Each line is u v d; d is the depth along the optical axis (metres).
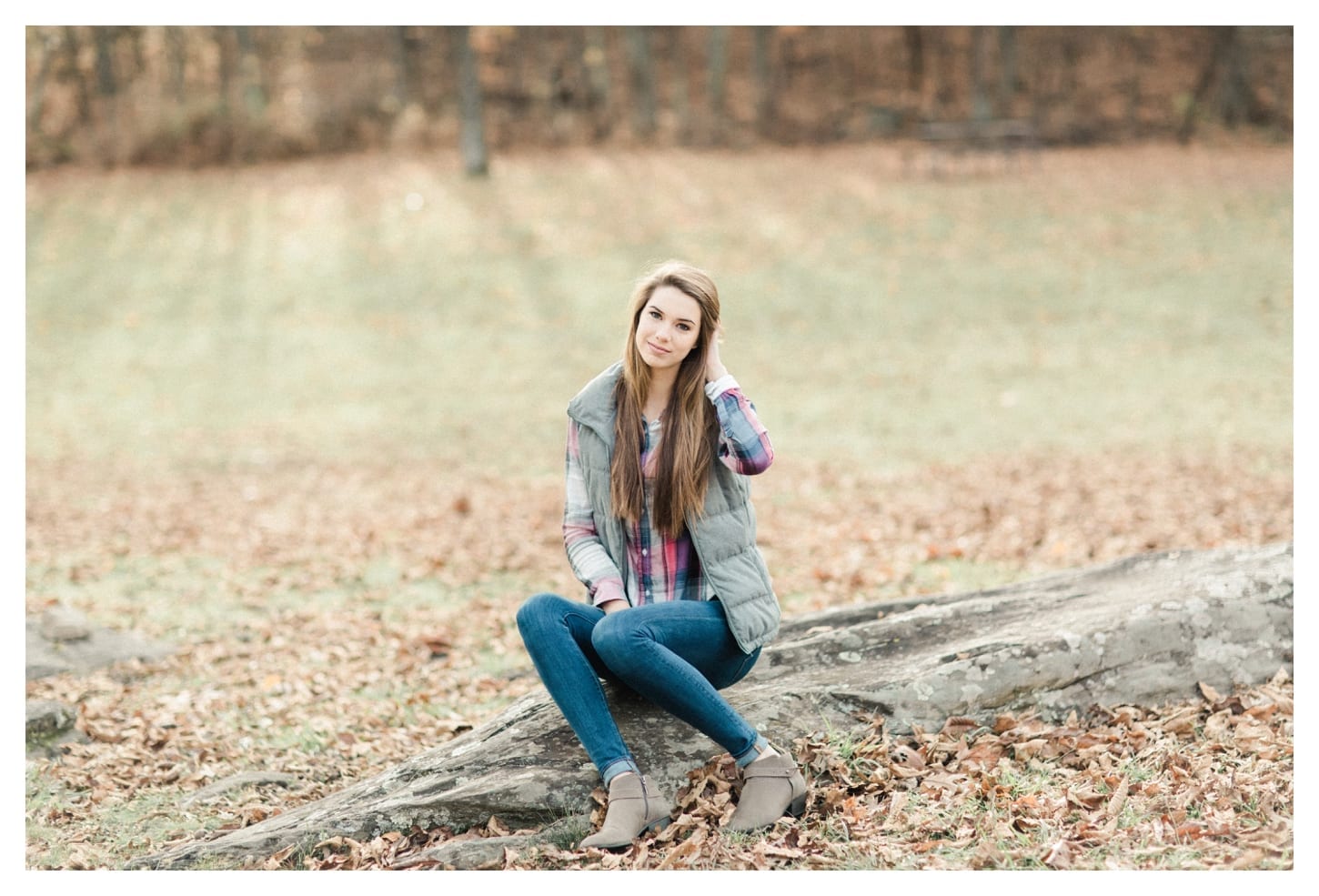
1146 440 9.59
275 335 15.30
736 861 2.81
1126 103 29.14
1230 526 6.74
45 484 9.44
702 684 2.95
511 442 10.73
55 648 5.12
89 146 24.31
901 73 30.20
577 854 2.87
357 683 4.85
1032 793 3.08
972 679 3.40
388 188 21.80
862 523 7.49
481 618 5.77
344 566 6.86
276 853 3.01
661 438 3.12
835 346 13.96
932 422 10.80
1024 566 6.26
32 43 25.48
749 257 17.56
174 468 10.06
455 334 15.11
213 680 4.91
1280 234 17.08
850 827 2.96
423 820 3.05
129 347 14.92
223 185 22.47
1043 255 16.92
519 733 3.25
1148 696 3.49
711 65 27.81
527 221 19.61
